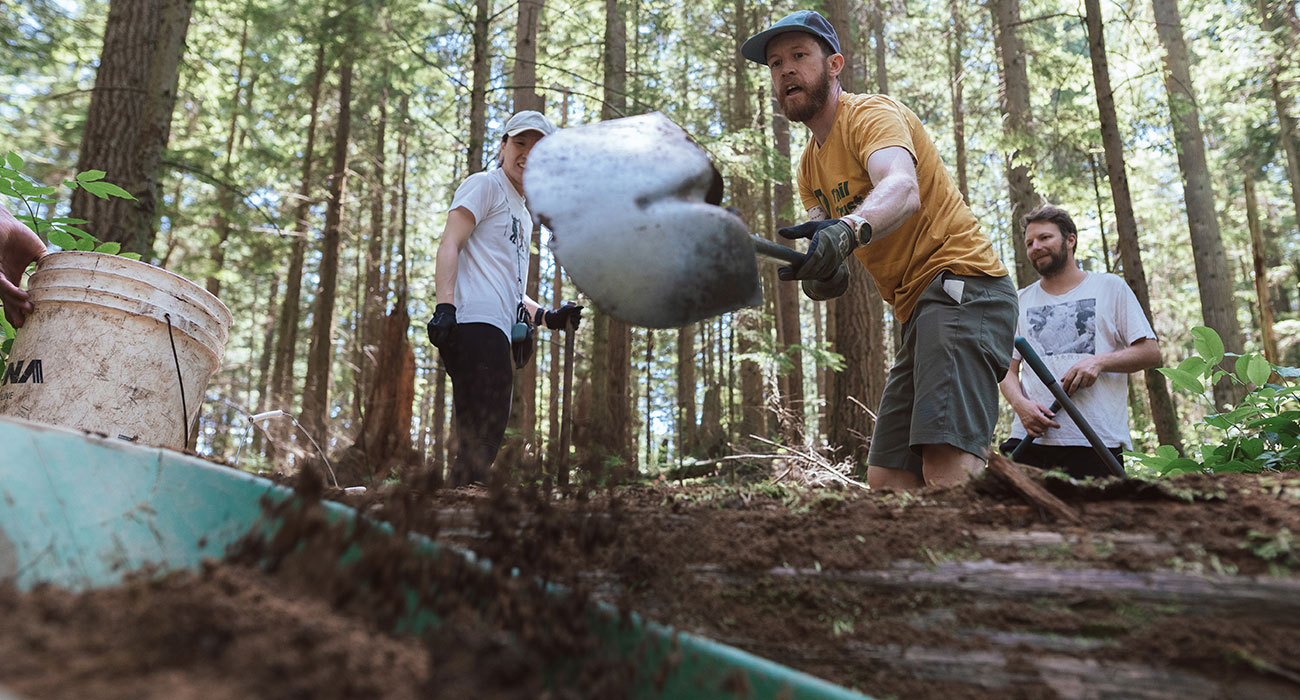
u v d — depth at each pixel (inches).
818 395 727.7
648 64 625.0
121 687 30.4
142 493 49.6
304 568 44.3
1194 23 538.9
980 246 97.7
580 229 59.9
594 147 62.6
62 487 46.8
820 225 73.7
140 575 43.4
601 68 509.7
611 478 71.3
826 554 57.4
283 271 733.9
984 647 50.5
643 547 59.7
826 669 52.7
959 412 90.2
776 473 195.6
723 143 365.4
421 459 74.8
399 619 43.2
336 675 34.4
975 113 499.2
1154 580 49.8
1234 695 44.9
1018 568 53.2
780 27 100.0
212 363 107.3
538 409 544.4
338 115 606.5
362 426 164.9
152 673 32.2
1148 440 339.9
